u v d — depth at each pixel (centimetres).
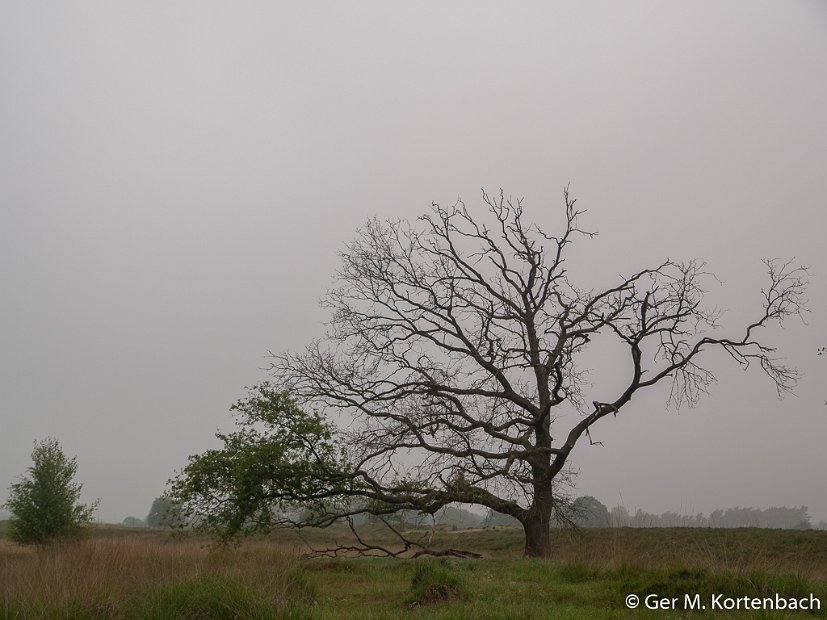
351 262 2472
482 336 2325
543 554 2164
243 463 1931
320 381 2281
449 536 3600
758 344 2244
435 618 905
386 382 2288
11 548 2412
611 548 1477
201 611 869
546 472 2236
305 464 1992
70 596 866
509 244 2539
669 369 2258
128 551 1390
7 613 796
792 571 1109
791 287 2236
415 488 2106
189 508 1997
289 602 923
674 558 1279
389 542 3250
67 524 2997
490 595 1116
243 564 1306
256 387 2116
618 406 2295
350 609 1036
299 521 2219
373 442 2111
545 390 2395
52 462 3078
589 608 1016
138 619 849
